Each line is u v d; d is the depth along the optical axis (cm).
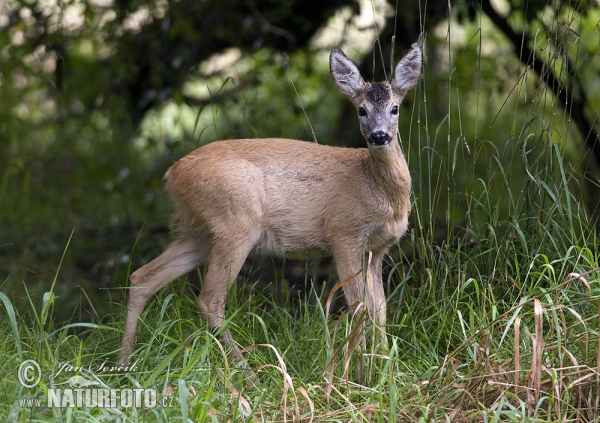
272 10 1510
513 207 1041
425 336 939
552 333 861
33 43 1488
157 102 1527
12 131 1670
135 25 1542
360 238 1038
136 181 1597
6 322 1011
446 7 1384
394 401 757
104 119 1762
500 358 870
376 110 1013
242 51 1555
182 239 1068
